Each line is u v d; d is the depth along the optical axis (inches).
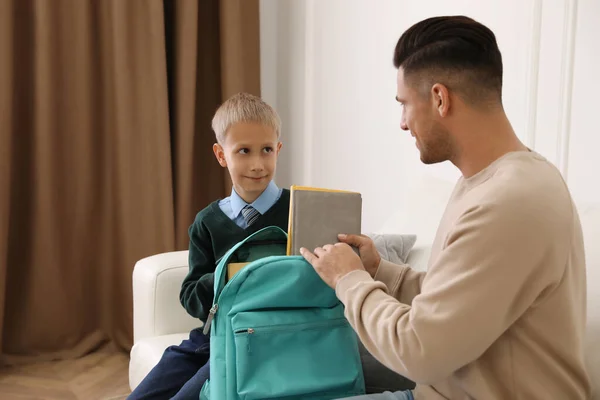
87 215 100.3
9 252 97.1
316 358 43.1
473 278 31.5
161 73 100.0
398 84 39.3
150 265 70.6
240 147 56.4
